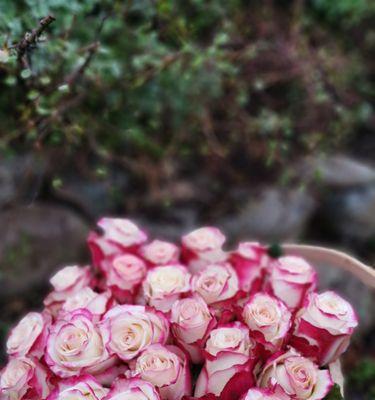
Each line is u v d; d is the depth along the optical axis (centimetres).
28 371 65
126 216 132
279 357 65
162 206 133
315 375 64
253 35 135
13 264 118
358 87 156
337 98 144
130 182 135
